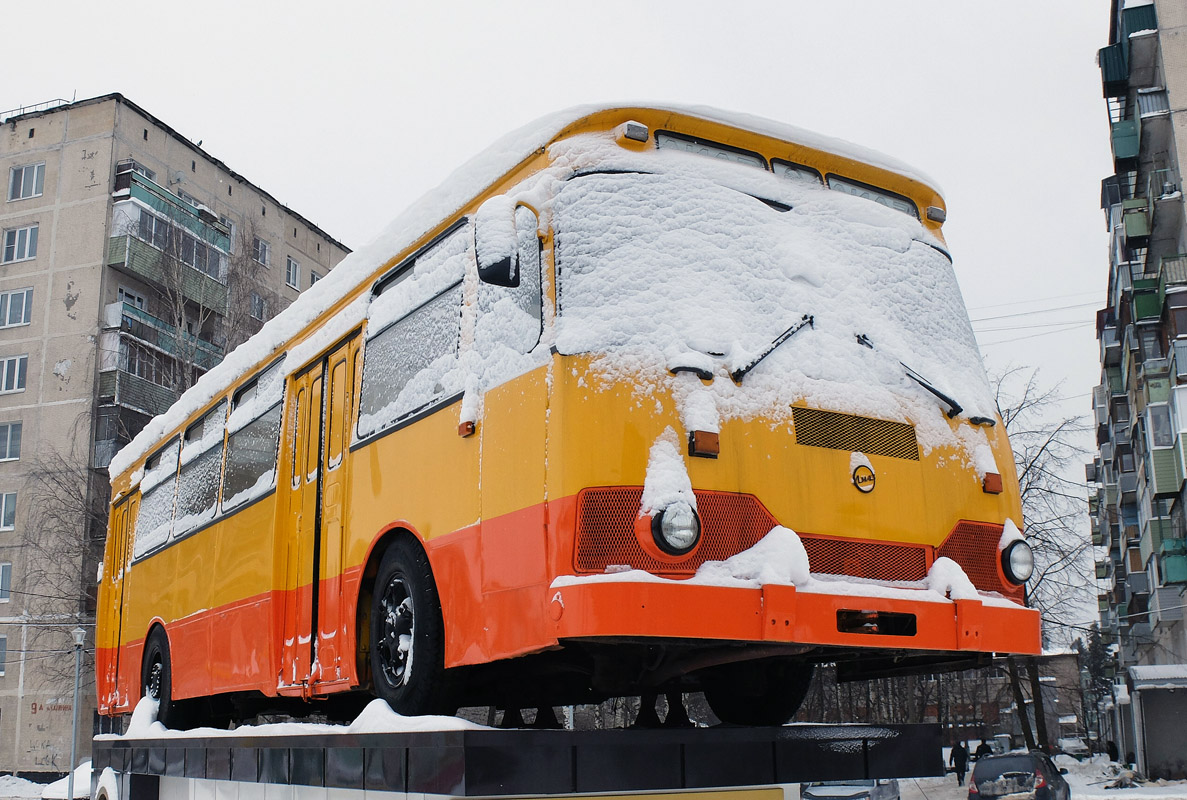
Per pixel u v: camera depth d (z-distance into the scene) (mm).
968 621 5078
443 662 5516
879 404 5391
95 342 37406
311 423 7398
